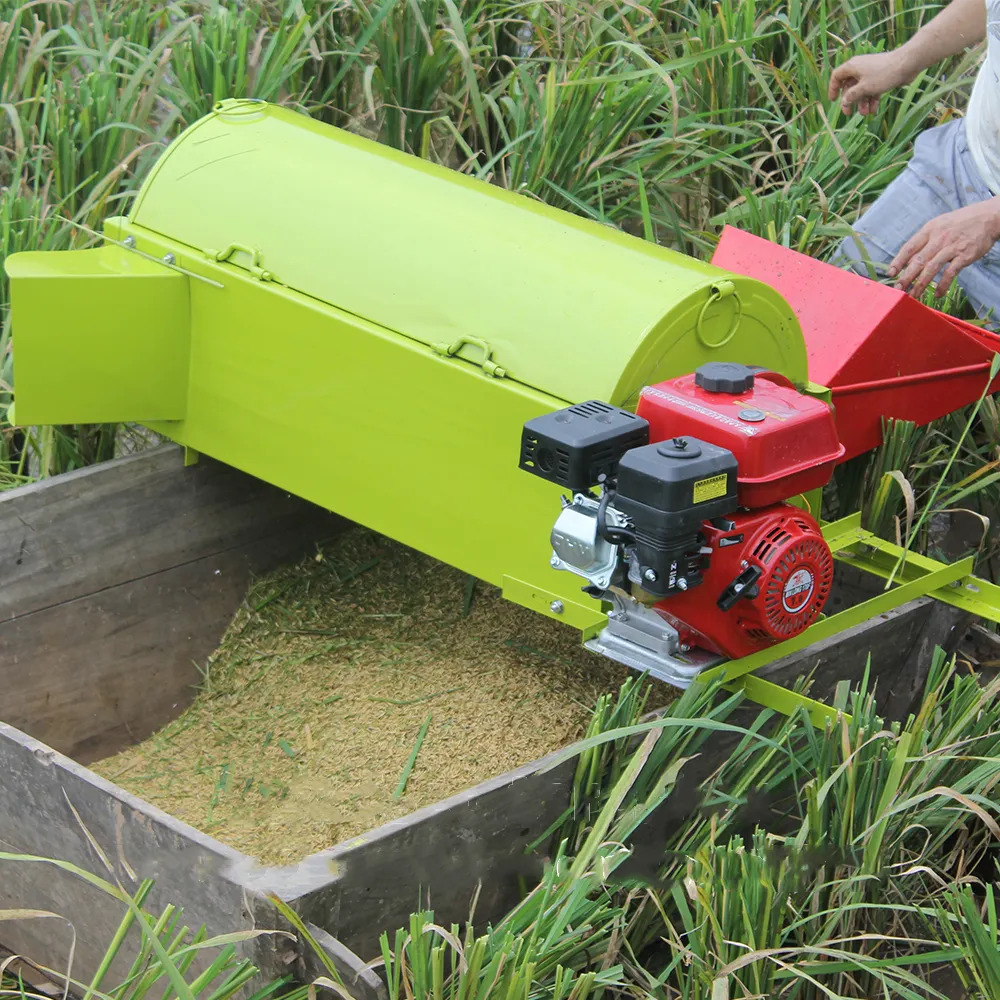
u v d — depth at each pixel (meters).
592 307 2.55
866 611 2.75
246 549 3.45
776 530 2.38
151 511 3.25
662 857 2.58
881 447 3.21
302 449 2.97
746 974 2.32
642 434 2.32
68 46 4.28
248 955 2.11
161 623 3.32
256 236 2.96
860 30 4.66
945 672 2.86
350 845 2.14
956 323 3.28
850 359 2.96
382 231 2.82
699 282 2.55
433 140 4.35
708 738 2.60
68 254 3.09
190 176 3.10
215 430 3.12
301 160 3.01
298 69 4.13
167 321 3.06
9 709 3.10
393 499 2.84
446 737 2.94
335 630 3.36
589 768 2.46
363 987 1.97
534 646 3.20
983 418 3.63
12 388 3.45
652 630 2.51
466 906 2.38
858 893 2.44
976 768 2.64
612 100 4.04
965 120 3.69
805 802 2.66
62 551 3.11
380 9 4.01
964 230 3.15
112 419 3.11
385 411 2.78
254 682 3.27
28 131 4.01
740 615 2.42
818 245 4.08
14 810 2.48
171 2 4.43
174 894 2.23
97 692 3.23
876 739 2.49
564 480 2.28
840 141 4.19
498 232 2.74
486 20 4.36
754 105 4.48
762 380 2.47
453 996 2.07
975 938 2.27
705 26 4.36
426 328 2.70
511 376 2.58
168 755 3.13
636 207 4.27
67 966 2.45
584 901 2.27
